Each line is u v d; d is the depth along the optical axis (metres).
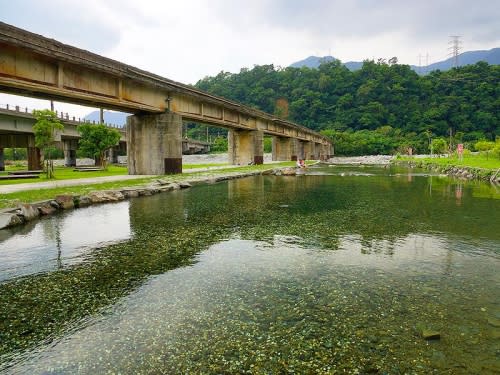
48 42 18.81
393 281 6.69
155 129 30.34
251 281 6.70
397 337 4.71
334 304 5.68
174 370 4.05
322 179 31.75
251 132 52.97
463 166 36.72
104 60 22.70
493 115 141.38
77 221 12.45
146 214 13.84
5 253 8.64
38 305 5.79
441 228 11.33
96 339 4.74
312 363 4.15
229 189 22.98
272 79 175.00
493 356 4.28
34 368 4.14
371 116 145.25
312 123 154.38
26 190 18.08
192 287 6.42
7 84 17.78
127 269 7.46
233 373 3.98
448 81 161.38
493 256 8.28
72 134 58.94
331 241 9.67
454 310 5.48
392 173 41.28
